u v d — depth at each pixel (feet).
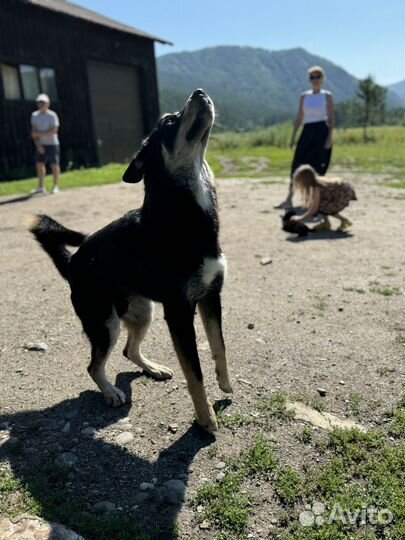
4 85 53.98
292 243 22.61
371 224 25.86
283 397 10.62
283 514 7.63
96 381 10.82
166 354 12.92
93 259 10.46
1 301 16.62
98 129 68.95
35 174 55.52
